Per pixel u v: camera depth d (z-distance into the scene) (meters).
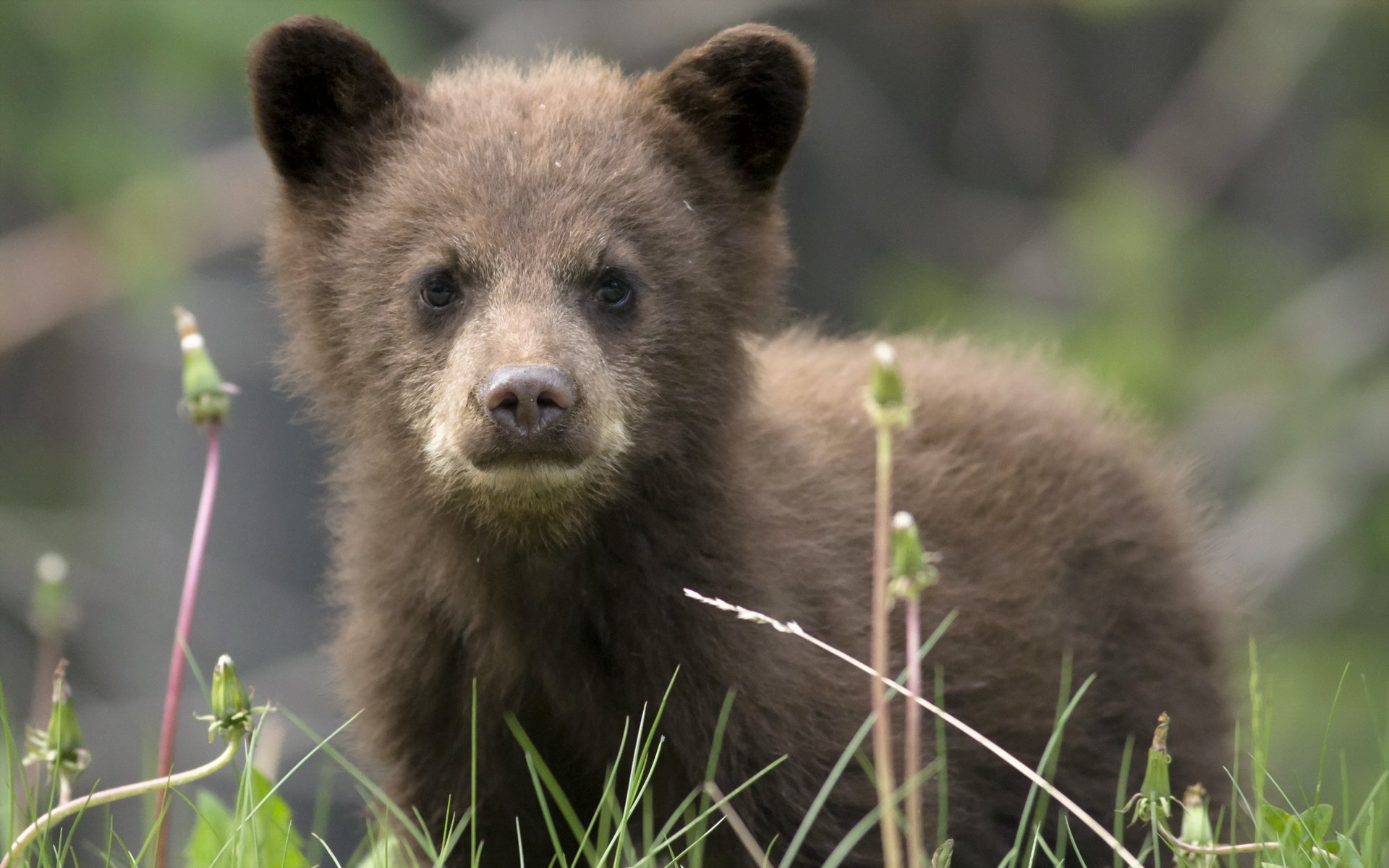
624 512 8.90
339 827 22.72
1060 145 29.22
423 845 8.45
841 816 9.04
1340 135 25.67
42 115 21.11
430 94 9.67
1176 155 25.69
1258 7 24.64
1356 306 23.38
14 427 28.36
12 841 8.17
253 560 26.03
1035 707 10.43
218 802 9.81
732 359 9.30
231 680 8.09
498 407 8.20
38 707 10.29
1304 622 21.94
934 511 10.45
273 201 9.84
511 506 8.53
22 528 24.73
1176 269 23.19
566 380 8.27
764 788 8.86
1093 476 11.17
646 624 8.96
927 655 9.87
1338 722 19.50
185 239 22.08
